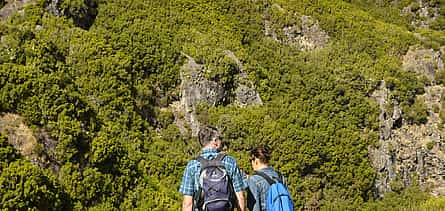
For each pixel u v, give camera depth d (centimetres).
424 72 6750
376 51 6831
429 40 7400
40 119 1883
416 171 5694
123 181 2069
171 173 2883
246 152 3722
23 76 1931
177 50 3975
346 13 7362
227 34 5091
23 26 3094
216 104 3925
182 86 3791
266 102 4541
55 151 1847
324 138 4462
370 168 4753
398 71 6359
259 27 6041
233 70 4184
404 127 5959
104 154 1997
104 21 3912
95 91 2992
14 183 1538
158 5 4634
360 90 5862
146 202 2091
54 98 1973
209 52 4100
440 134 5956
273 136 3988
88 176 1878
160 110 3600
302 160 4122
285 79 5181
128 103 3142
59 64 2562
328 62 6234
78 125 1981
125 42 3712
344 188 4422
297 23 6550
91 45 3238
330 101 5316
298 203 3950
